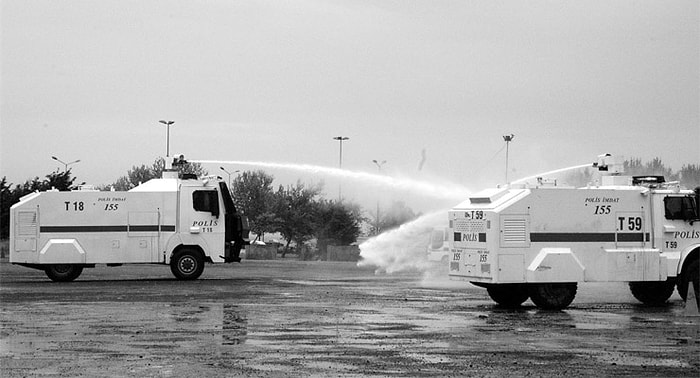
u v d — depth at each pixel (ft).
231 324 58.70
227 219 106.93
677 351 47.83
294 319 61.93
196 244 105.81
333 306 72.18
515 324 60.39
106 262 103.91
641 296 80.84
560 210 73.51
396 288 95.04
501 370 41.29
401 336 53.26
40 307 70.38
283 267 155.53
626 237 75.36
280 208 233.76
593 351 47.65
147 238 104.78
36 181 208.74
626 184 79.25
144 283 100.68
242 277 116.37
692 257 77.87
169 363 42.63
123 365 41.98
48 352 46.06
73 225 103.60
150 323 59.16
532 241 72.74
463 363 43.21
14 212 102.63
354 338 52.08
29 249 102.78
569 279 72.90
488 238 72.33
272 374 39.73
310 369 41.14
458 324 60.03
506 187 74.64
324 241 232.94
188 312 66.44
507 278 71.97
